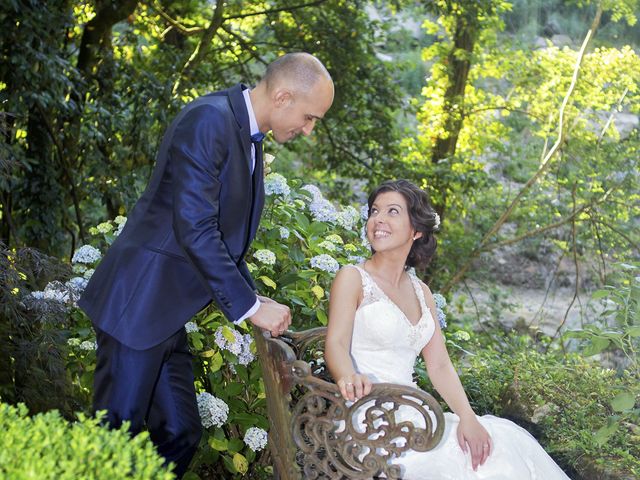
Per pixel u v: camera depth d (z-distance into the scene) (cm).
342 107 916
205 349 342
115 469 163
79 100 679
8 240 690
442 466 270
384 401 243
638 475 319
